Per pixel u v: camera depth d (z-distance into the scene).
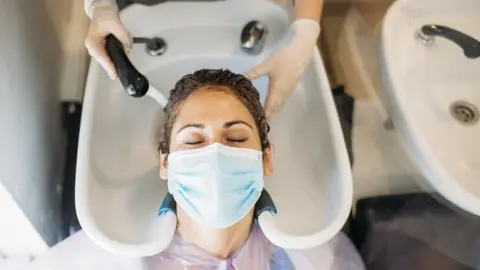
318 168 0.97
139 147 1.03
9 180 0.94
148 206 0.97
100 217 0.87
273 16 1.04
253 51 1.04
